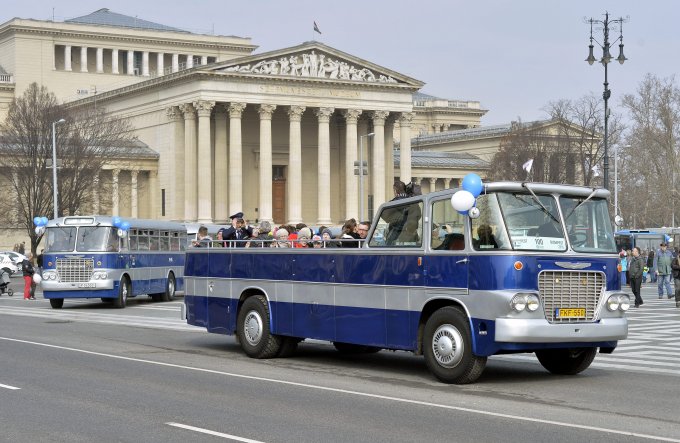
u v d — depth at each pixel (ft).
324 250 78.48
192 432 49.62
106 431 50.16
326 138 406.62
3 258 315.17
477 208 66.69
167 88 402.93
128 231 168.04
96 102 445.78
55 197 284.61
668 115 363.56
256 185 422.00
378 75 418.92
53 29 490.49
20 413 55.57
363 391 63.93
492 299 64.85
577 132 373.61
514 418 53.52
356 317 75.36
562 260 66.44
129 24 532.73
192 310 93.45
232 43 542.98
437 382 68.74
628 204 404.98
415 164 479.82
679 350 92.53
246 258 86.58
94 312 152.87
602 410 56.70
